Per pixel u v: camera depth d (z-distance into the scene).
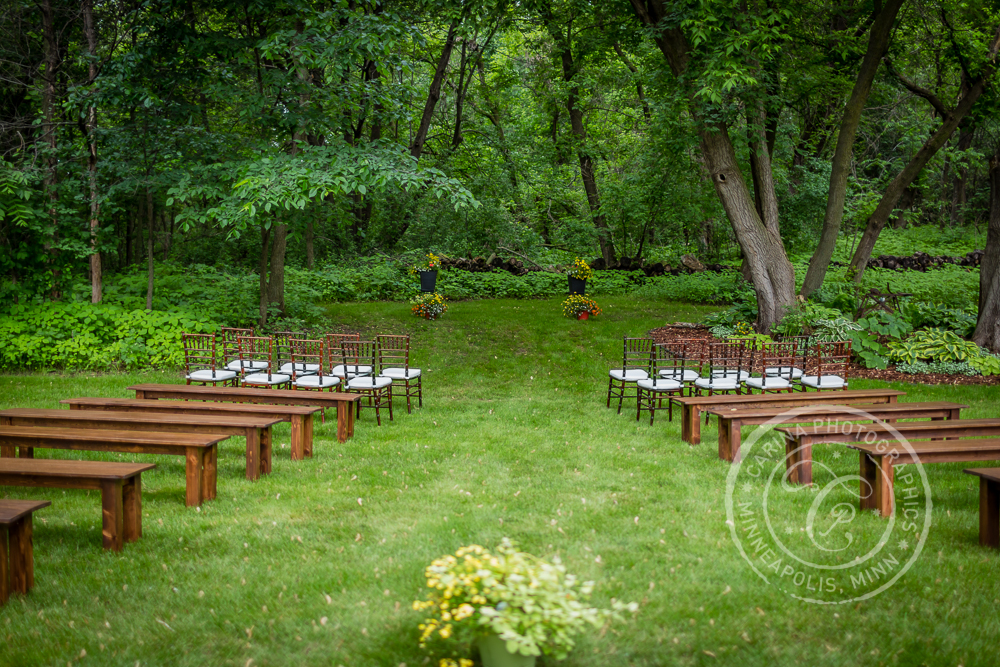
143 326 10.73
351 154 10.25
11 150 11.65
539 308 14.90
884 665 3.04
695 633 3.28
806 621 3.40
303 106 10.69
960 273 20.36
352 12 10.29
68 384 9.31
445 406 8.77
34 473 4.18
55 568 3.95
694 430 6.85
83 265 11.98
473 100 22.81
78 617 3.41
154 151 10.80
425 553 4.15
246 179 9.46
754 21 10.62
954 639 3.22
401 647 3.16
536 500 5.13
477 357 11.43
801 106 17.16
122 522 4.27
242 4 10.79
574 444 6.86
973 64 12.88
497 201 20.14
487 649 2.86
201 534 4.45
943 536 4.45
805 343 9.16
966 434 5.59
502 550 3.04
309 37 10.25
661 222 19.97
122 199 12.75
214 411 6.39
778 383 8.12
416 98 21.20
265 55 9.76
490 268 18.12
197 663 3.05
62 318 10.66
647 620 3.38
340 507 4.97
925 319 12.44
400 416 8.17
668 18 11.09
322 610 3.48
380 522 4.68
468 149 21.34
